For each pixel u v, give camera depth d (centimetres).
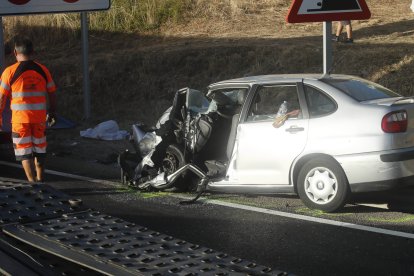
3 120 1191
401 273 611
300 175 844
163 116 1025
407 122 804
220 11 2031
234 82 933
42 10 1492
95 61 1814
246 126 888
